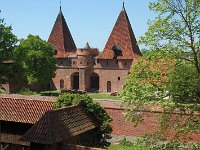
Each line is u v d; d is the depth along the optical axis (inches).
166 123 782.5
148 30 785.6
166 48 776.3
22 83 2999.5
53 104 1131.9
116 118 1423.5
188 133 848.3
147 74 786.8
